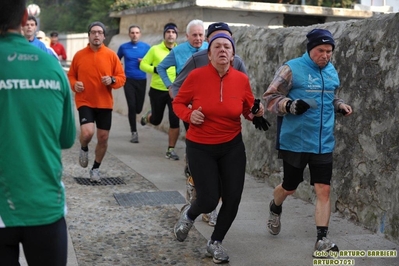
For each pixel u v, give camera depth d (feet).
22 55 12.26
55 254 12.62
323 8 49.80
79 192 30.22
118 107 63.05
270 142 31.99
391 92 22.70
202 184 20.08
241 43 35.53
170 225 24.98
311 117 20.84
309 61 20.93
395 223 22.34
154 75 39.99
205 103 19.95
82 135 30.83
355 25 25.54
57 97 12.50
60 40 111.14
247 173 34.55
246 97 20.63
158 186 31.86
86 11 122.83
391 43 22.82
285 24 50.90
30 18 29.96
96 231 23.95
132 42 45.52
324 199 21.36
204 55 24.14
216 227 20.86
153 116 41.06
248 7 47.52
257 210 27.32
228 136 20.25
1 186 12.07
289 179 21.88
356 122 24.73
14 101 12.10
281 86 21.08
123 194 29.91
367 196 24.07
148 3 69.92
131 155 40.50
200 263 20.80
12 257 12.56
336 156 26.05
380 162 23.25
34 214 12.17
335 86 21.22
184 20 50.75
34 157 12.23
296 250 22.12
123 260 20.92
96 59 30.58
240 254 21.68
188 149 20.52
